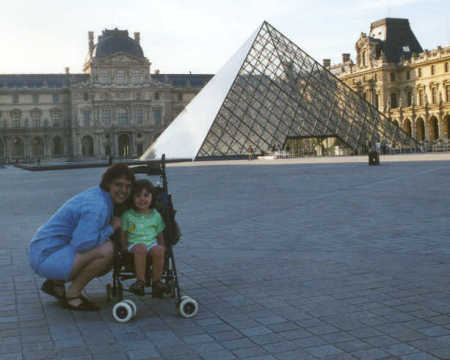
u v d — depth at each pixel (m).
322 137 75.69
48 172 68.38
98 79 173.50
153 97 178.12
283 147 73.69
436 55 131.62
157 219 9.02
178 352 6.87
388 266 11.11
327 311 8.32
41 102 175.00
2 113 172.38
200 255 12.78
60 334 7.62
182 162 73.69
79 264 8.55
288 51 80.75
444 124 126.75
